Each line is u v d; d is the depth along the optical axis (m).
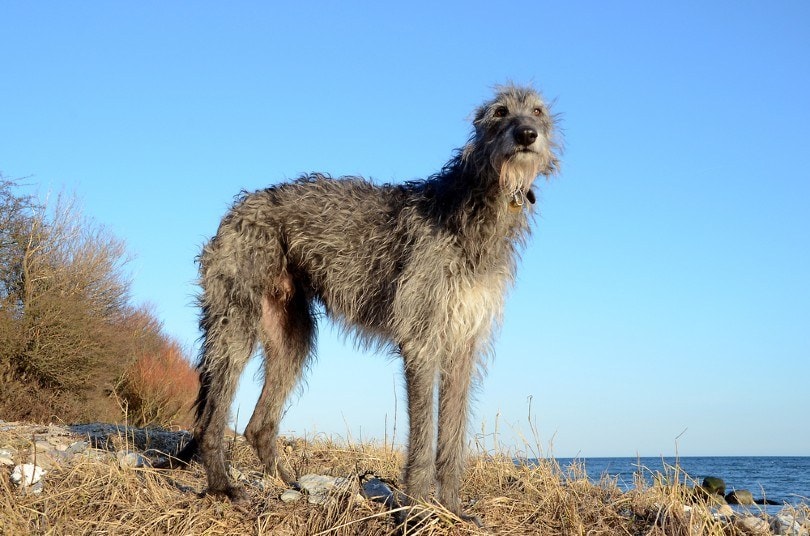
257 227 2.55
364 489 2.39
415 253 2.30
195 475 2.58
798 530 2.34
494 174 2.27
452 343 2.28
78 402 6.21
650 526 2.26
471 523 2.15
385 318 2.43
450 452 2.27
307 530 2.17
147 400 6.60
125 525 2.16
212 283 2.51
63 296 6.48
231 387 2.44
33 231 6.65
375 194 2.51
